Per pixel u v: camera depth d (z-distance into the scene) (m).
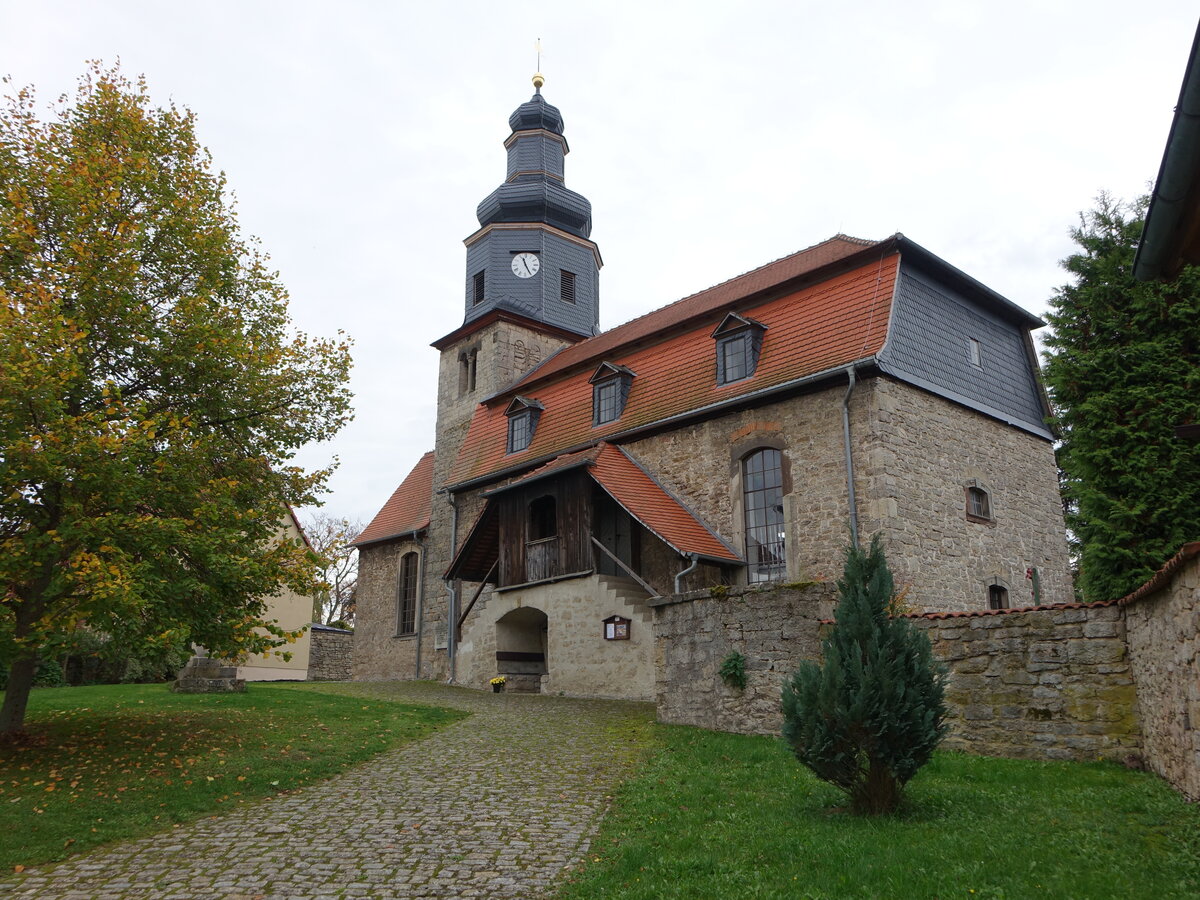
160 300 12.72
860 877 5.93
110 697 16.66
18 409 9.96
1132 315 14.68
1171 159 5.70
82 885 6.96
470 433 27.17
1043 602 19.23
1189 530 13.42
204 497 11.82
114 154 12.70
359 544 31.25
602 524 20.94
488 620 21.56
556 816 8.47
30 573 10.27
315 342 14.12
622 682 17.94
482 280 30.38
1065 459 15.27
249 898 6.55
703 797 8.66
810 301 18.73
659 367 21.38
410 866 7.14
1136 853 6.05
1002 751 9.84
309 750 11.73
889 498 16.14
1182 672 7.22
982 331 20.00
